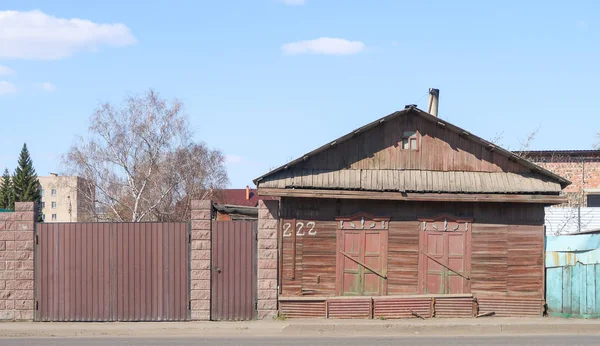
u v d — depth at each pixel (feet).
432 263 61.87
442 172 61.98
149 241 60.29
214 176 186.60
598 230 72.18
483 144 62.03
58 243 60.39
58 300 60.18
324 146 60.80
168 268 60.13
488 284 61.82
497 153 62.18
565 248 67.41
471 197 60.54
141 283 60.08
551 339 51.29
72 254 60.34
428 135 62.34
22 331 55.42
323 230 61.46
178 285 60.08
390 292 61.57
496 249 61.98
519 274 61.87
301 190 59.77
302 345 47.73
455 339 51.49
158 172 155.74
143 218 155.74
